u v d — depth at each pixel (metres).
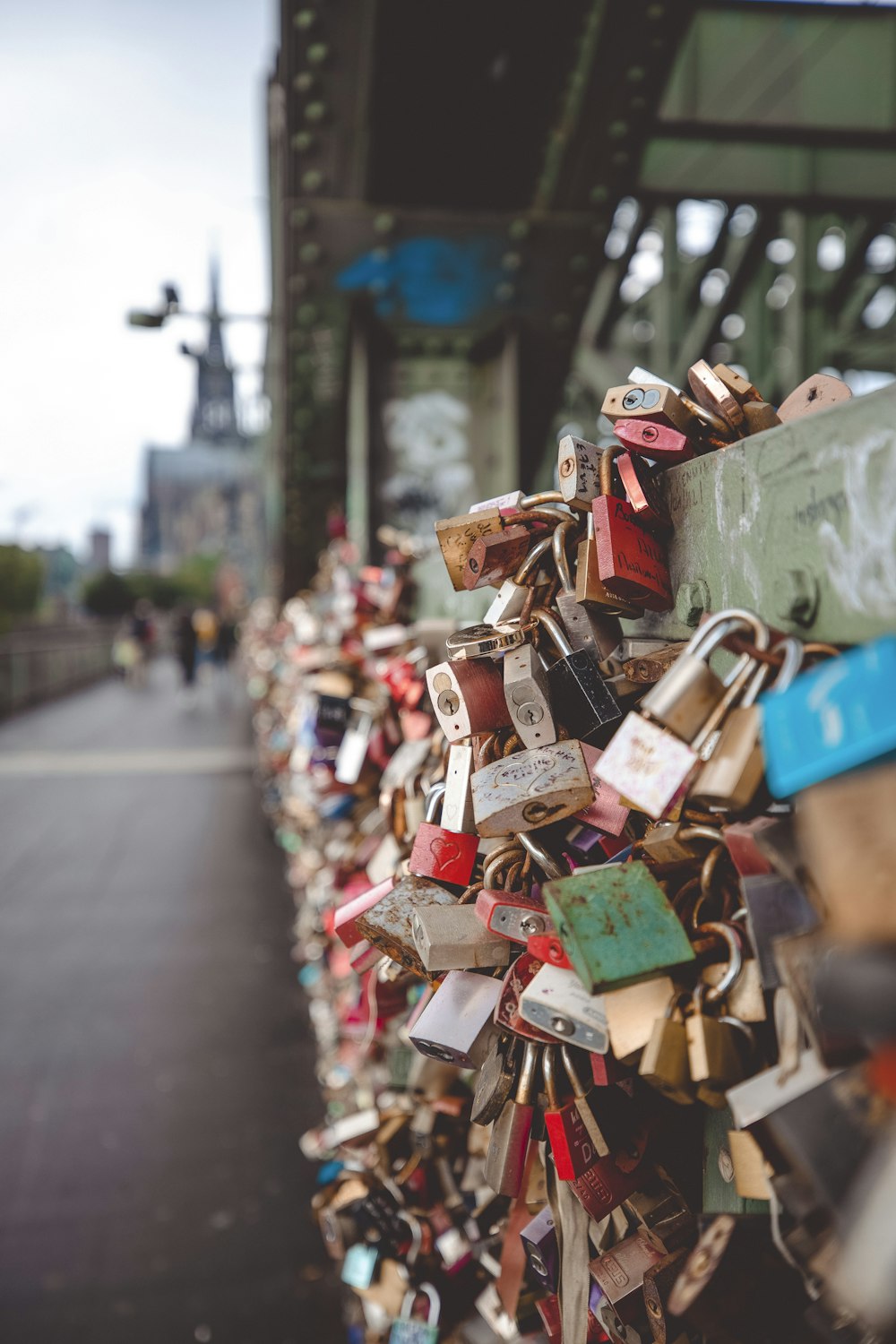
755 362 10.76
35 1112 4.03
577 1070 1.01
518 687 1.11
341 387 5.26
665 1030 0.84
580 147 4.53
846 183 8.36
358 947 1.44
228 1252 3.11
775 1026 0.79
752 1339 0.80
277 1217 3.28
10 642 20.81
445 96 4.35
